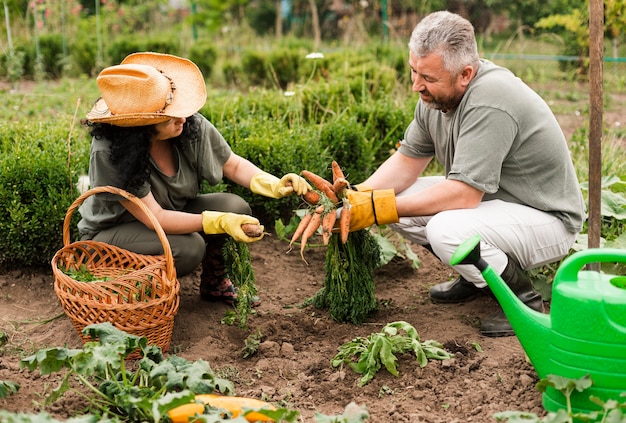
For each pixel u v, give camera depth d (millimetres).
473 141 3441
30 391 3170
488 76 3469
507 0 13281
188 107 3422
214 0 12188
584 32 10906
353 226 3523
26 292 4305
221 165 3844
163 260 3406
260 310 4070
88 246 3674
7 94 8938
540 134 3510
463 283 4098
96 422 2580
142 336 3375
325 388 3268
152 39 11930
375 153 5883
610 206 4680
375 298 3963
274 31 16281
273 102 6430
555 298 2709
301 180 3582
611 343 2600
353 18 14250
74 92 9289
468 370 3330
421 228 4016
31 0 12016
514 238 3561
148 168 3420
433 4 14266
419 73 3408
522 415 2555
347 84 6609
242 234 3465
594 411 2699
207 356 3527
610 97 9328
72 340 3721
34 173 4387
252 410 2656
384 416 3023
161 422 2756
